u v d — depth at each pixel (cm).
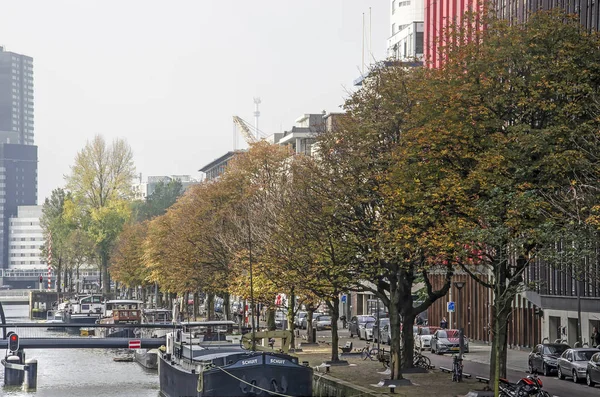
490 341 10625
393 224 5628
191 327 7112
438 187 5194
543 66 5419
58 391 8206
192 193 13150
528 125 5166
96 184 19612
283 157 10712
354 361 7975
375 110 6431
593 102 5231
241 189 10856
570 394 5812
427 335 9969
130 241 17875
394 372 6125
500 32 5612
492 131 5319
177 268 11519
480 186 5094
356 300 15200
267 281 8381
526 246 5047
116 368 10250
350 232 6469
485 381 6184
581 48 5409
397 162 5606
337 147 6631
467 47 5547
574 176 5038
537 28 5541
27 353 12331
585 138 5116
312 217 6800
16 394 8050
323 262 6594
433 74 5738
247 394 5684
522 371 7469
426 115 5541
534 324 9812
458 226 4975
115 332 13350
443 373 6869
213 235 10631
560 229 4691
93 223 19288
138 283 18338
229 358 5744
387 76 6538
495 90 5375
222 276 10512
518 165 5128
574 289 8662
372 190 6297
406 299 6825
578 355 6631
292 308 8844
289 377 5744
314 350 9150
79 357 11719
